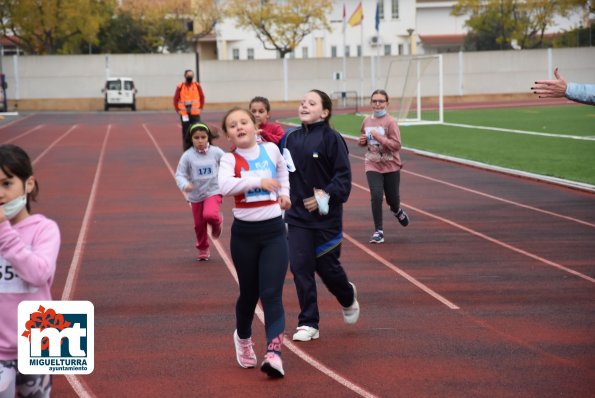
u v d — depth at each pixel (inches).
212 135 467.5
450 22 3853.3
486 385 265.9
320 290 400.5
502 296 385.7
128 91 2600.9
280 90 2802.7
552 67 2854.3
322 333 327.9
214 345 313.0
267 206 271.6
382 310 362.9
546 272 435.5
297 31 3152.1
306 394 259.0
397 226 584.7
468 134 1389.0
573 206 659.4
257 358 297.4
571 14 3253.0
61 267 459.2
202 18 3164.4
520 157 1008.2
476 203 685.9
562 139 1235.2
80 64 2731.3
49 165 1016.9
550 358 293.3
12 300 183.9
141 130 1662.2
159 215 640.4
